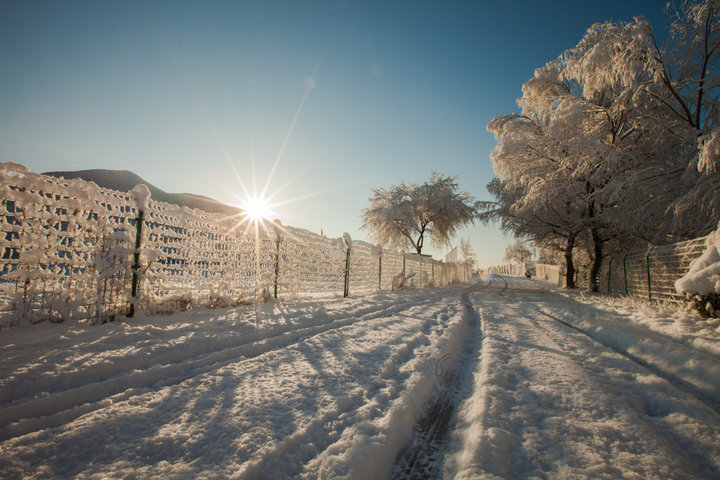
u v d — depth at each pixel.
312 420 2.47
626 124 15.77
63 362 3.28
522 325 7.36
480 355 5.00
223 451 2.04
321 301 9.74
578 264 28.64
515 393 3.29
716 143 9.22
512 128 20.80
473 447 2.27
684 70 13.26
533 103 20.41
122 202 5.38
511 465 2.09
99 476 1.78
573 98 16.11
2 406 2.45
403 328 6.35
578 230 19.92
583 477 1.96
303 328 5.89
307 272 10.86
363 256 14.83
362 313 8.14
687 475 2.02
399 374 3.74
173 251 6.18
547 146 17.30
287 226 9.83
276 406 2.70
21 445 2.04
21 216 4.23
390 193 33.72
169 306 6.11
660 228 14.58
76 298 4.84
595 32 15.40
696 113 12.68
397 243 32.94
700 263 7.21
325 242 11.98
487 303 12.46
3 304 4.16
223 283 7.35
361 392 3.09
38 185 4.36
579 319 8.30
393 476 2.15
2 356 3.34
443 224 32.06
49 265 4.62
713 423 2.76
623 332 6.14
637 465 2.10
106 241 5.14
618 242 20.45
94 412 2.49
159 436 2.19
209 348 4.36
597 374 4.12
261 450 2.06
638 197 14.48
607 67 13.32
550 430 2.52
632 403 3.18
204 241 6.89
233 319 6.01
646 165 14.91
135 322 5.24
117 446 2.07
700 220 12.58
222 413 2.54
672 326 6.27
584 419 2.73
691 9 11.91
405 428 2.72
